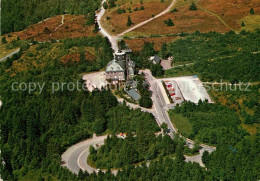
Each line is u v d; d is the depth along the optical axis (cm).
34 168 16562
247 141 17500
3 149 17838
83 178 15450
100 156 17062
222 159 15775
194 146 17762
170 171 15450
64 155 17600
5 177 16125
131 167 15700
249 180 14975
